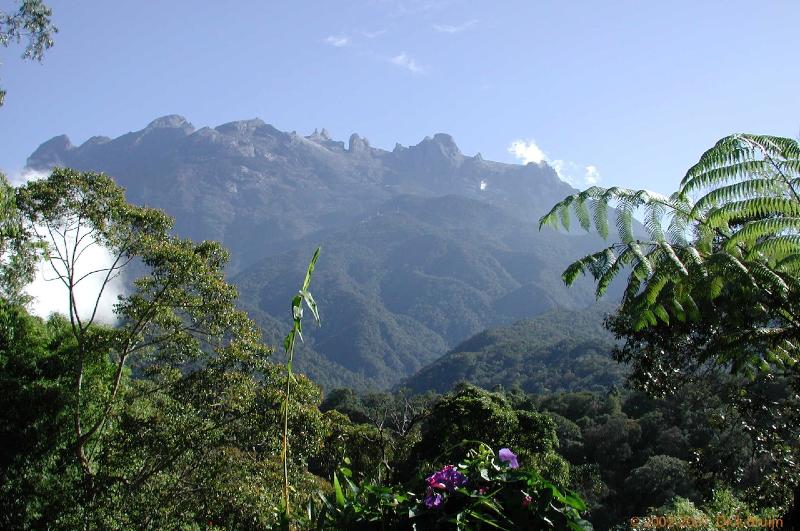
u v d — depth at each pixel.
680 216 6.21
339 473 3.15
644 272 5.91
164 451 12.44
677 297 6.00
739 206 5.52
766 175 5.56
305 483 12.45
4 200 12.83
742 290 5.69
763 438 7.14
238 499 11.83
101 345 13.47
